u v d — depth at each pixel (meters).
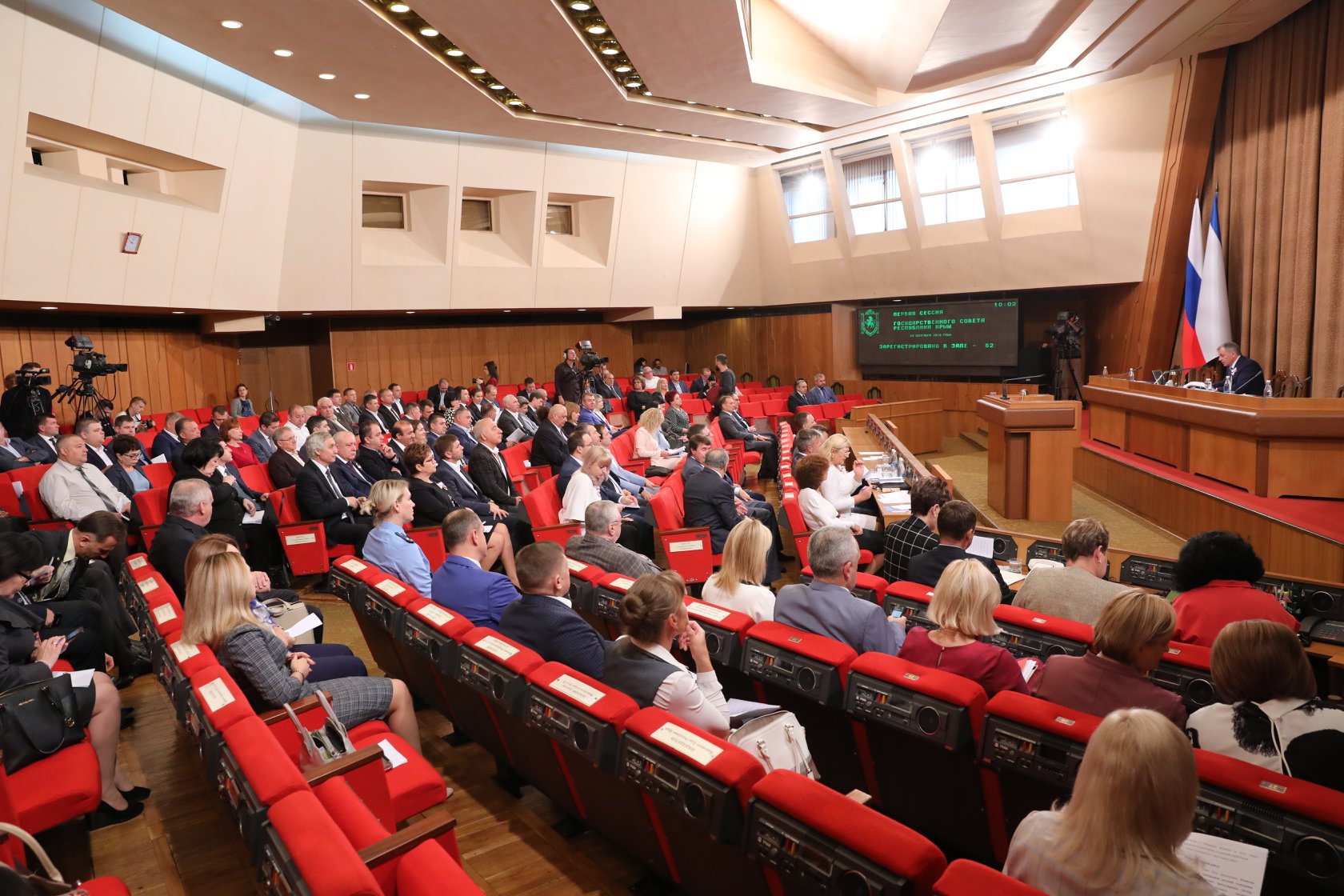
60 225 7.91
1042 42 9.67
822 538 3.03
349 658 3.48
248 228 10.52
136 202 8.66
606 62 9.21
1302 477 5.63
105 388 10.73
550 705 2.34
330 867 1.46
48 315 9.96
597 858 2.62
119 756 3.53
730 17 7.73
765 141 13.02
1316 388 8.30
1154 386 7.82
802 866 1.58
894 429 10.30
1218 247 9.84
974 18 8.43
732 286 16.22
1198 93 10.16
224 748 2.10
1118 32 8.95
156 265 9.26
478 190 13.16
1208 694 2.48
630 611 2.50
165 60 8.21
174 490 4.39
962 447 12.73
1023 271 12.77
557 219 14.52
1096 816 1.38
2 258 7.50
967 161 12.83
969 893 1.33
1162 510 6.71
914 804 2.48
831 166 14.15
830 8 9.76
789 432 10.07
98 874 2.66
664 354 18.66
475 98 9.76
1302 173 8.57
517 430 10.38
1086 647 2.72
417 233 12.82
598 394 14.31
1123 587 3.08
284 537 5.70
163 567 4.24
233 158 9.76
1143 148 10.91
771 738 2.35
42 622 3.32
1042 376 13.26
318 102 9.71
